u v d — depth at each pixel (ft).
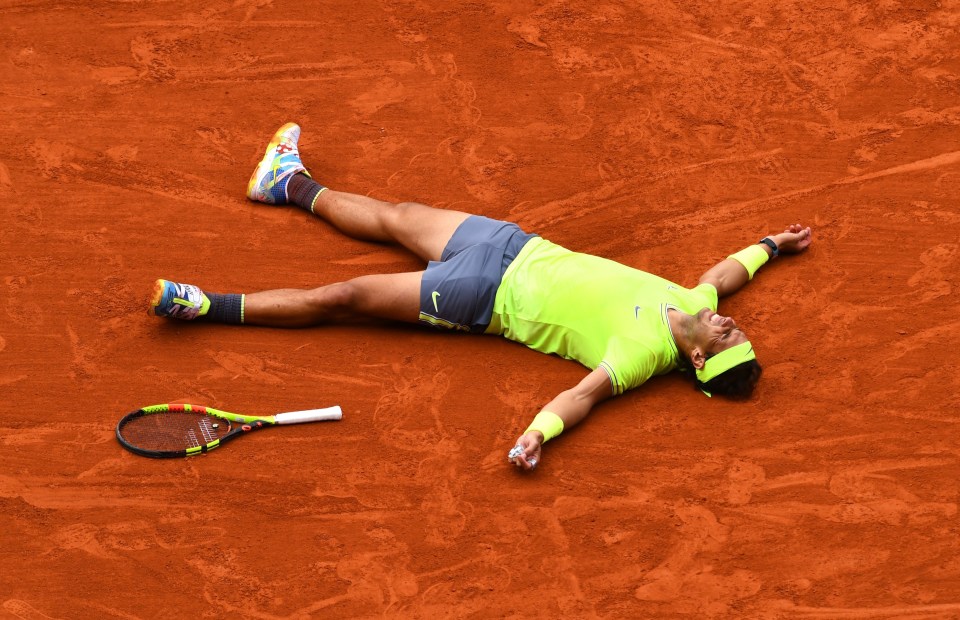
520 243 100.78
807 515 88.02
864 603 82.38
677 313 96.22
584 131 122.31
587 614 81.61
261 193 112.37
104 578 82.99
